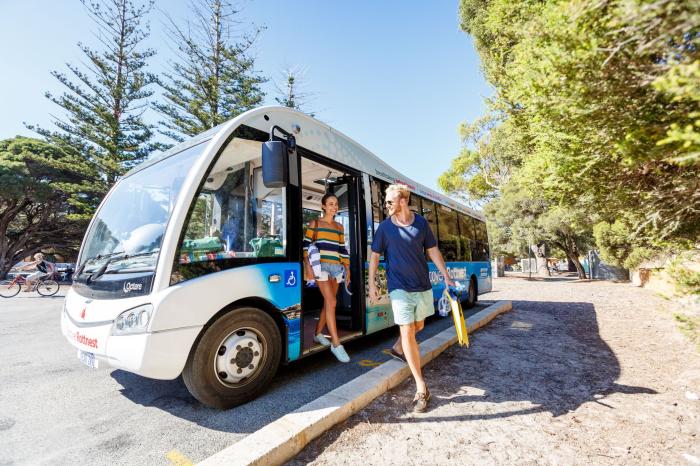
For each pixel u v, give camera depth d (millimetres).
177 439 2334
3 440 2346
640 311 7867
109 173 20594
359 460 2029
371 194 5051
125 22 20594
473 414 2623
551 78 1938
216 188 3037
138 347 2354
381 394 2959
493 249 25797
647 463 1982
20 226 29891
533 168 3309
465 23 12008
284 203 3580
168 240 2633
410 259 2887
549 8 1891
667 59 1596
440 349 4273
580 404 2809
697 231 2848
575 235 20188
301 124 4039
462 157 31234
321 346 3826
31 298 12273
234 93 19672
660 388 3143
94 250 3439
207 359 2641
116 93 20219
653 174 2656
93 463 2061
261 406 2852
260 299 3115
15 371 3842
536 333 5602
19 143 25203
